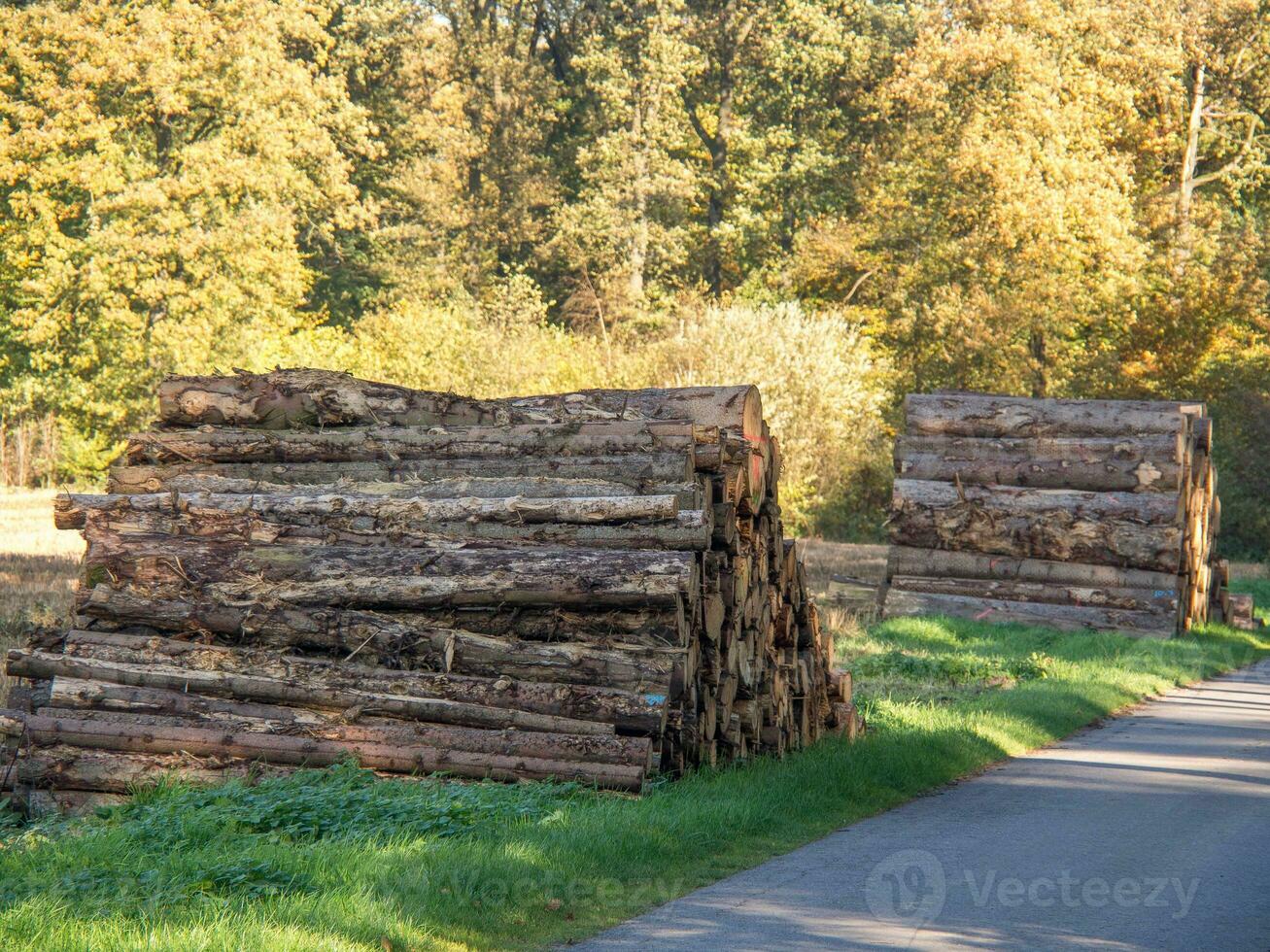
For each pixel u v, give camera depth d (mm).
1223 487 77625
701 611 16500
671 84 101250
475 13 114062
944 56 84625
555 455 17156
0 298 88438
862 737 21094
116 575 16562
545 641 15883
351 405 18031
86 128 83875
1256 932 10844
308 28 94562
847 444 75625
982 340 83250
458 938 10031
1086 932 10711
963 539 39625
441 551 16078
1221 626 44344
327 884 10633
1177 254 88438
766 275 103438
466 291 105625
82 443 83625
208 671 15859
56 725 15492
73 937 8891
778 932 10516
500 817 13211
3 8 86750
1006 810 16109
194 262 84500
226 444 17969
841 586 48469
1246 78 96625
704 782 16156
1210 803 16672
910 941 10289
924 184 90812
